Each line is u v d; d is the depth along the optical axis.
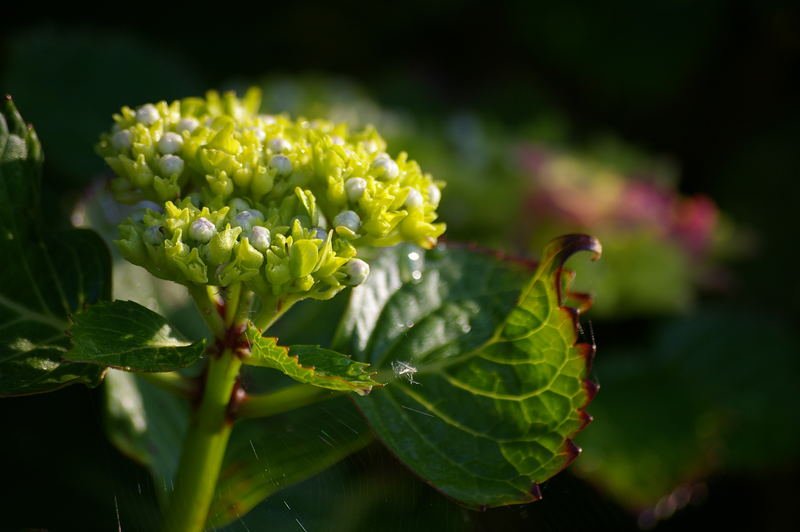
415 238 0.35
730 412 0.82
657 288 0.74
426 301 0.38
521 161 0.76
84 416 0.50
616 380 0.81
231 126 0.35
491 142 0.82
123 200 0.36
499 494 0.35
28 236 0.36
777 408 0.83
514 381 0.36
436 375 0.36
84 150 0.78
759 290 1.04
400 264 0.39
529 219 0.72
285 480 0.38
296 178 0.35
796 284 1.04
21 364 0.35
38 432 0.49
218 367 0.35
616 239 0.72
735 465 0.81
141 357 0.33
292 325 0.41
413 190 0.35
